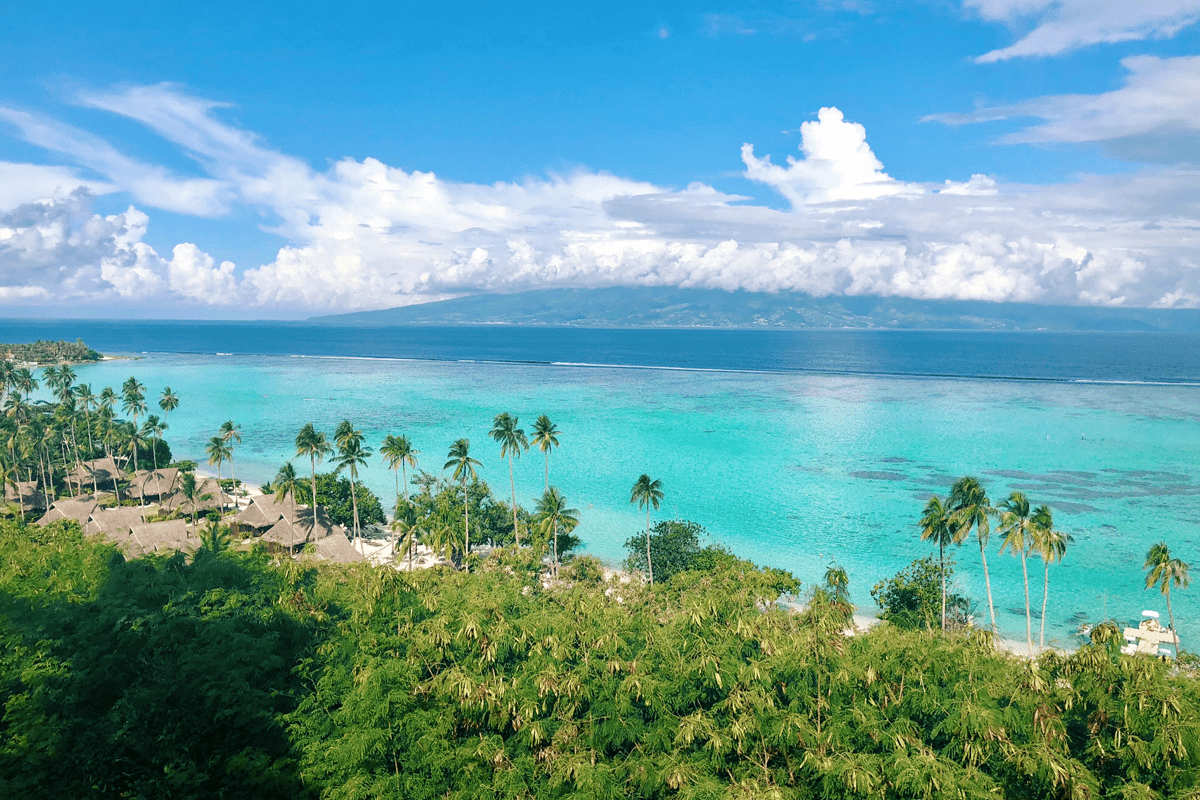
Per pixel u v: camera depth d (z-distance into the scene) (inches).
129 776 1529.3
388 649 1925.4
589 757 1608.0
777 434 6978.4
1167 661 1977.1
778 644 1857.8
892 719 1674.5
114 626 1909.4
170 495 4564.5
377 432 7155.5
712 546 3405.5
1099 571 3503.9
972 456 5964.6
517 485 5167.3
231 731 1689.2
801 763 1577.3
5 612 2063.2
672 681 1769.2
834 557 3735.2
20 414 5605.3
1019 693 1638.8
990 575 3486.7
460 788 1588.3
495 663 1894.7
